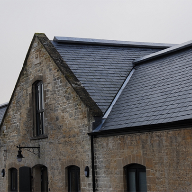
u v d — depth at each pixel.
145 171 12.62
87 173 14.48
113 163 13.52
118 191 13.25
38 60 18.11
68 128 15.79
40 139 17.81
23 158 19.22
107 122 14.16
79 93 15.01
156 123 11.84
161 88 13.98
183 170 11.13
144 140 12.40
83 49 18.67
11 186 20.56
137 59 17.98
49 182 16.94
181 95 12.54
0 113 26.61
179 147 11.28
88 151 14.59
